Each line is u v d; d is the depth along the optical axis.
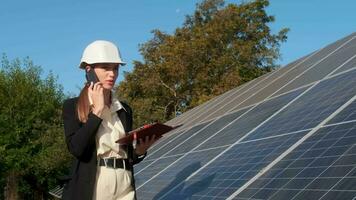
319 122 6.31
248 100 11.50
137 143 4.38
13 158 27.44
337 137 5.39
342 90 7.03
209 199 5.86
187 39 39.00
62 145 26.31
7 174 28.72
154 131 4.28
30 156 28.12
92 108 3.96
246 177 5.96
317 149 5.43
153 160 10.90
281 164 5.67
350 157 4.64
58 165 26.41
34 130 28.91
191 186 6.89
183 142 11.09
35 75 32.31
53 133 27.88
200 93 36.41
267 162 6.05
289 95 9.08
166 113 39.38
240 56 37.22
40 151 28.08
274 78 12.47
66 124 4.05
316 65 10.32
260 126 8.12
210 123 11.62
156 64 38.03
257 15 39.25
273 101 9.47
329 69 9.00
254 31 39.00
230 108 11.99
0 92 30.64
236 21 38.50
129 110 4.49
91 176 4.04
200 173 7.36
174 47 37.22
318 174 4.75
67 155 26.27
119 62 4.11
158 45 39.25
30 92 30.72
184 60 36.88
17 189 28.91
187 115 16.70
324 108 6.79
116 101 4.34
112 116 4.26
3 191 29.23
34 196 30.03
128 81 39.03
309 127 6.38
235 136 8.48
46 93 31.45
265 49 38.81
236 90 15.51
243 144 7.62
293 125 6.96
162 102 39.06
